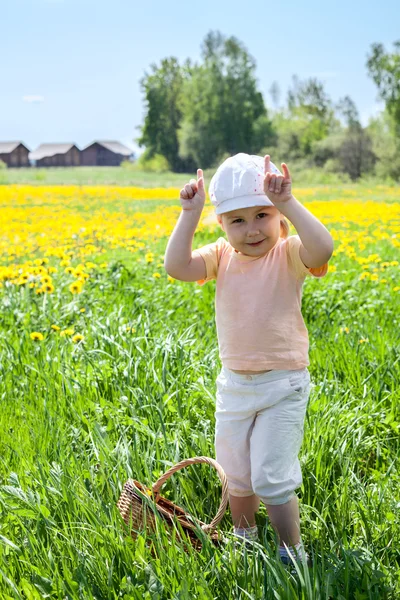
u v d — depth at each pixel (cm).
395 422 394
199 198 305
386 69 7488
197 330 603
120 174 8556
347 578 248
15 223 1750
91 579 256
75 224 1773
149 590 245
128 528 284
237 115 10419
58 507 300
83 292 698
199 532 272
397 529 296
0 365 481
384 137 8519
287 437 293
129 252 1149
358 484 326
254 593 247
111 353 482
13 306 636
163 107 11494
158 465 343
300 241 293
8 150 15700
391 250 1228
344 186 6244
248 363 296
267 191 276
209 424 386
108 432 378
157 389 411
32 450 358
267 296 298
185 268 312
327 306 688
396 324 614
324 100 11575
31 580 260
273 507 294
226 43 10562
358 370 469
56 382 443
